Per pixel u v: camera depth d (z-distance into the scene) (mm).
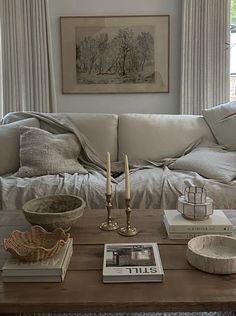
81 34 3715
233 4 3699
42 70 3684
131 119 3076
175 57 3752
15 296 1119
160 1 3670
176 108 3795
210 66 3627
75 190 2400
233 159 2643
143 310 1094
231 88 3818
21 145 2803
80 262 1332
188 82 3664
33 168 2670
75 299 1103
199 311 1094
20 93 3701
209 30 3576
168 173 2611
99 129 3031
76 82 3789
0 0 3578
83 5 3697
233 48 3773
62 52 3750
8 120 3129
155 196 2389
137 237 1546
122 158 2998
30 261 1238
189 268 1283
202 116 3133
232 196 2383
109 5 3689
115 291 1144
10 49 3646
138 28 3689
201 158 2684
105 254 1339
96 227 1651
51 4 3699
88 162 2943
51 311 1092
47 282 1198
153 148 2984
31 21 3631
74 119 3078
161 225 1679
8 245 1285
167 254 1391
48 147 2754
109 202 1625
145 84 3773
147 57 3730
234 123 2889
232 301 1093
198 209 1552
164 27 3686
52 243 1369
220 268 1228
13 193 2395
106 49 3727
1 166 2785
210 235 1425
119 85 3781
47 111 3736
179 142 2996
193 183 2426
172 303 1089
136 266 1245
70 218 1508
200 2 3557
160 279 1194
